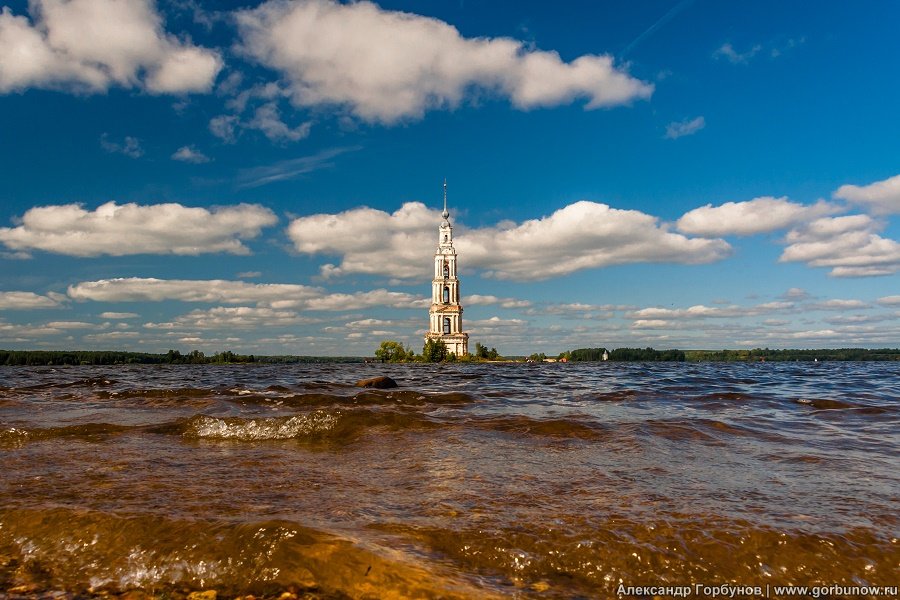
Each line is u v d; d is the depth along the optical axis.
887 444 10.82
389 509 6.47
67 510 6.27
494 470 8.59
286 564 4.88
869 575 4.84
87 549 5.42
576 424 13.08
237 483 7.78
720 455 9.73
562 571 4.93
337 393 23.27
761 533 5.57
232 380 40.09
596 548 5.28
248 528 5.48
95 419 15.38
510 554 5.18
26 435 12.19
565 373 57.47
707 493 7.13
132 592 4.71
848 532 5.59
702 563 5.04
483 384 35.34
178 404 19.03
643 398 21.61
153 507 6.48
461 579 4.71
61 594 4.69
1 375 53.75
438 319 167.62
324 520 5.99
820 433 12.20
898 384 31.30
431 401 19.98
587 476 8.14
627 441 11.10
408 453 10.08
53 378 45.44
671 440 11.23
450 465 8.98
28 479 8.00
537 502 6.75
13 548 5.51
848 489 7.33
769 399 20.67
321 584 4.63
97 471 8.58
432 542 5.45
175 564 5.05
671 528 5.73
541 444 10.91
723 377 41.16
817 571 4.91
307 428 12.66
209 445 11.11
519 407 18.23
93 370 77.75
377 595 4.44
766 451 10.09
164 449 10.64
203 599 4.56
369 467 8.90
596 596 4.53
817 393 23.77
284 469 8.74
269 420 12.90
